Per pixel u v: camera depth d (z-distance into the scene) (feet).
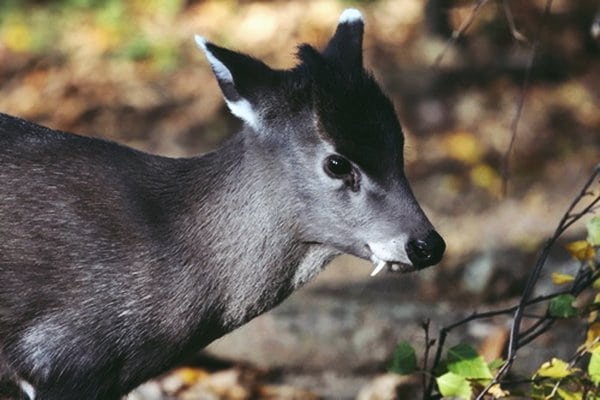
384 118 28.68
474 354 29.01
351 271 47.47
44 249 29.32
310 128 28.68
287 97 28.89
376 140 28.40
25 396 30.12
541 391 28.81
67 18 79.10
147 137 64.44
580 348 29.84
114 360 29.50
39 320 29.40
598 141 61.72
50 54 74.69
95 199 29.63
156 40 75.61
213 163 29.96
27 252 29.37
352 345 40.93
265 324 41.27
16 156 29.99
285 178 29.07
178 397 38.88
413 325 42.04
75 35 77.20
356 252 28.99
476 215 53.67
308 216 29.09
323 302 43.65
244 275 29.60
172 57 73.72
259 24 77.92
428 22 71.72
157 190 30.01
